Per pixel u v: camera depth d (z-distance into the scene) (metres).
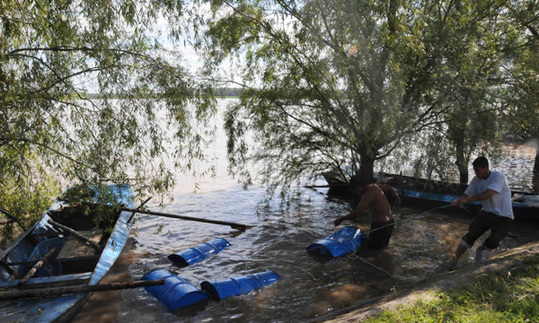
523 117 9.98
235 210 12.43
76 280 5.97
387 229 8.50
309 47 9.41
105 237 8.58
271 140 11.64
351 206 12.82
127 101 7.06
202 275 7.59
